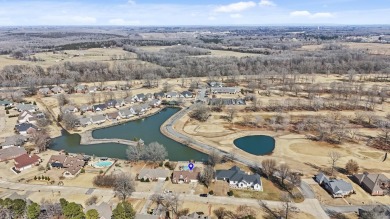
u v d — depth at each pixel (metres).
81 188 105.88
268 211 93.75
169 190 104.81
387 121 163.25
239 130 161.75
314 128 162.38
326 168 120.81
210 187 106.75
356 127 163.62
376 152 135.12
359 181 109.12
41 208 88.00
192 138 151.75
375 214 85.31
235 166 117.81
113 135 157.25
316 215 91.81
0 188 105.38
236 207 95.56
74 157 124.94
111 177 110.19
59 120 174.00
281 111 187.62
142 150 126.62
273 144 144.88
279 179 112.50
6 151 129.12
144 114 190.50
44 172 116.81
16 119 176.38
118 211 83.69
